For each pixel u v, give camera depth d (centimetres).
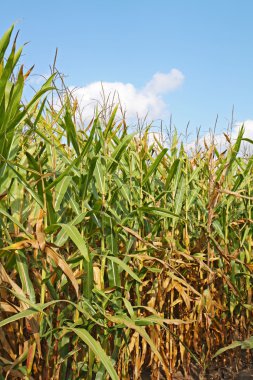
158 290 380
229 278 453
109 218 322
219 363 456
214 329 429
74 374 312
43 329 272
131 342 351
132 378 407
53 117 354
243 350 519
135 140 453
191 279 437
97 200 329
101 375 307
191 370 453
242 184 459
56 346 282
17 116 232
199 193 497
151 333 369
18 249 249
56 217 281
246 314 464
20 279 280
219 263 444
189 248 462
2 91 219
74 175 322
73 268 320
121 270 338
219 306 411
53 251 246
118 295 336
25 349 254
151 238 398
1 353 272
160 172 466
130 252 379
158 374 387
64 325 298
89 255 285
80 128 362
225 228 448
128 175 396
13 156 260
